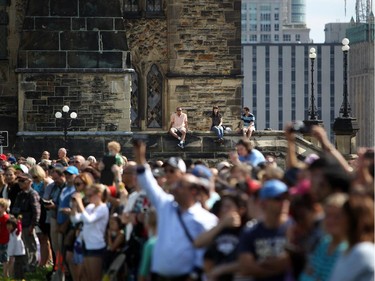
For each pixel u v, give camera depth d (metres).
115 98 95.19
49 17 95.38
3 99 106.69
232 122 116.25
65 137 93.62
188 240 32.66
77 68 95.12
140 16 116.19
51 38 95.25
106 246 44.28
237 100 116.25
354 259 24.16
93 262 44.31
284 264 27.30
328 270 25.58
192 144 94.81
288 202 27.72
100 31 95.50
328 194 27.22
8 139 106.38
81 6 95.56
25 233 56.06
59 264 50.94
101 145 94.81
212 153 95.12
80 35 95.44
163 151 94.62
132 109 116.81
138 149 35.25
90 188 44.44
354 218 24.59
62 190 51.62
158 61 116.69
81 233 44.97
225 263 29.80
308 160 33.69
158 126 117.31
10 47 107.12
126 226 41.25
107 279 41.03
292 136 34.28
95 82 95.25
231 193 30.78
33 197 55.94
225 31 116.19
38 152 94.88
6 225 55.16
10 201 58.97
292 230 27.41
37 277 55.38
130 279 40.66
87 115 95.19
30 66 95.25
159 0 116.50
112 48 95.50
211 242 30.77
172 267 32.69
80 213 44.25
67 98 95.25
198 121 116.19
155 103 117.12
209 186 33.38
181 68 116.06
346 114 108.69
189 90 115.94
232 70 116.19
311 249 26.30
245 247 27.69
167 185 37.75
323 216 25.81
